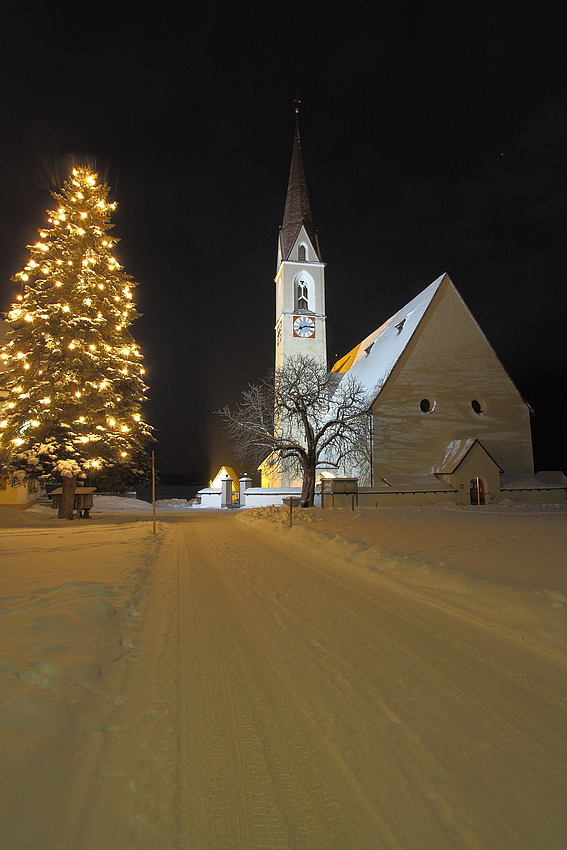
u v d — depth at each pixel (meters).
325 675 4.83
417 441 38.12
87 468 25.72
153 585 9.18
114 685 4.61
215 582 9.37
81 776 3.17
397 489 33.84
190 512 38.88
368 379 43.69
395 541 14.03
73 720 3.81
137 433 29.94
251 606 7.46
